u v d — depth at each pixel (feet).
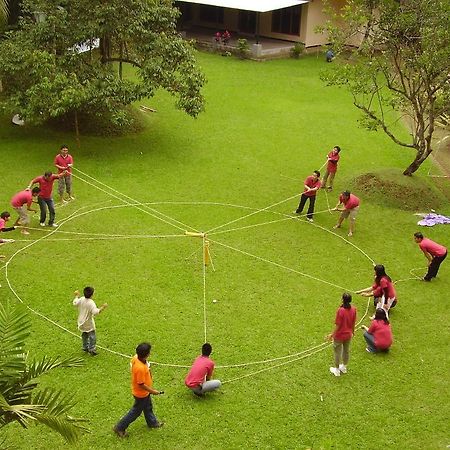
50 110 52.29
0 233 42.27
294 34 106.93
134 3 56.59
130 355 31.04
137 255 40.88
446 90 49.08
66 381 28.89
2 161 54.19
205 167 56.29
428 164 60.34
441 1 47.06
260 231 45.29
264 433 26.53
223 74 88.17
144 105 71.15
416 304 37.32
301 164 58.49
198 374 27.86
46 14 57.72
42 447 25.04
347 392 29.40
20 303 34.73
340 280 39.55
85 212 46.37
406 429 27.27
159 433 26.18
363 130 69.51
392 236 45.83
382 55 52.75
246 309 35.78
